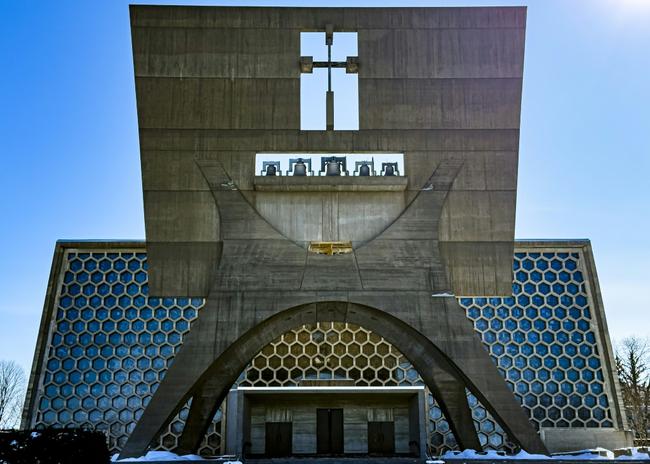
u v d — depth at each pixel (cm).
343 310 2320
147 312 3381
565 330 3378
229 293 2270
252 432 2725
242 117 2362
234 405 3150
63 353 3297
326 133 2362
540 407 3244
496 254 2353
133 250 3503
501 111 2386
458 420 2302
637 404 4481
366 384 3244
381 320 2334
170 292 2320
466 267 2345
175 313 3381
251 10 2384
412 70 2391
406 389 2603
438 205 2348
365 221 2353
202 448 3097
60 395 3222
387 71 2389
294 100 2369
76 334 3331
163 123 2359
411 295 2280
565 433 3162
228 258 2298
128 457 2131
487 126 2383
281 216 2352
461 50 2398
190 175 2353
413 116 2381
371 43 2398
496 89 2391
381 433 2734
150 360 3291
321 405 2752
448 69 2394
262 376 3244
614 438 3158
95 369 3269
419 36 2402
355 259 2306
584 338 3366
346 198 2369
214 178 2348
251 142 2358
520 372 3306
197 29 2373
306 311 2316
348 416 2747
